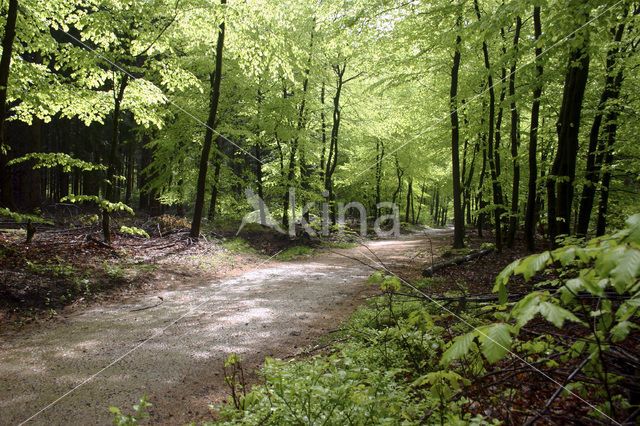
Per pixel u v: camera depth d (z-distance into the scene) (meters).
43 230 11.59
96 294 7.57
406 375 3.35
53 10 9.10
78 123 19.16
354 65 18.41
